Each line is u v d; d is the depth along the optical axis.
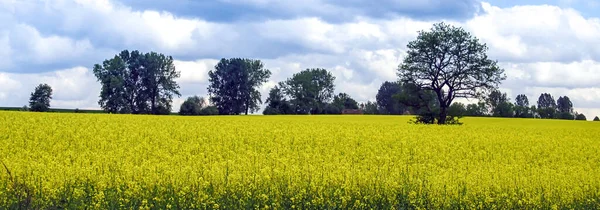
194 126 29.98
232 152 21.38
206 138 25.05
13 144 22.02
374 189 14.83
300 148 23.95
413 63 57.69
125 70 87.50
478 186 15.65
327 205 13.92
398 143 25.97
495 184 15.99
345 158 21.62
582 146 28.48
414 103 57.53
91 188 14.49
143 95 88.44
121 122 31.16
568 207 15.07
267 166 17.53
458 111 55.88
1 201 13.04
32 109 74.69
